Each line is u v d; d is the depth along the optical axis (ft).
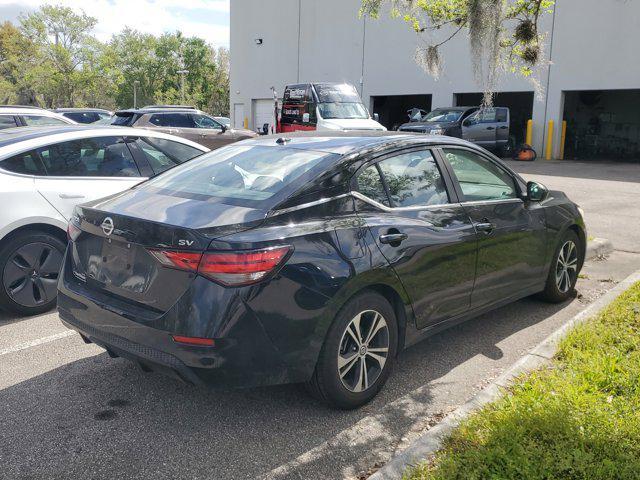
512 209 15.96
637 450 9.85
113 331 11.23
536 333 16.61
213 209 11.22
